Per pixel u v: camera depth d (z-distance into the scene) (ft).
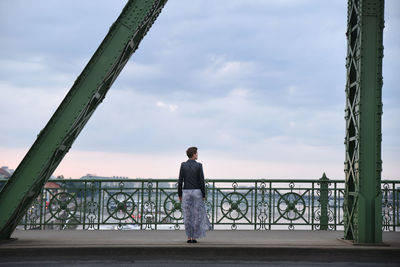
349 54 29.91
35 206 37.58
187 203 27.76
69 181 38.09
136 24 26.73
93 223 37.81
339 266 24.43
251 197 38.19
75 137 29.89
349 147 29.60
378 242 26.89
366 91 27.73
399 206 38.68
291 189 38.27
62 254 24.77
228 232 35.27
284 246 25.71
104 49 26.66
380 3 27.89
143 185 38.22
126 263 24.54
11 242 27.48
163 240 29.04
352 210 28.22
